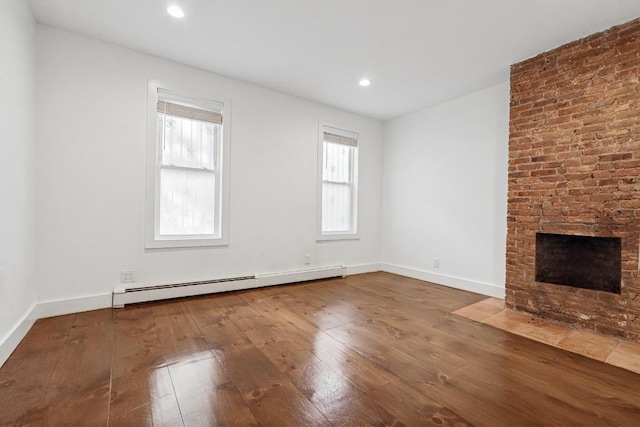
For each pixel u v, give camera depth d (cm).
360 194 482
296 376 175
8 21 190
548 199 276
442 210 417
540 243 287
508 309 304
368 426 135
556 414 145
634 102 228
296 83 363
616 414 146
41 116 250
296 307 304
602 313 245
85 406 144
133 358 191
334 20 242
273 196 387
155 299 302
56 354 194
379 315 285
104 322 249
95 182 275
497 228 355
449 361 197
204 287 331
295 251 410
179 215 328
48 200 254
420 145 450
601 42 245
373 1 218
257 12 233
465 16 233
